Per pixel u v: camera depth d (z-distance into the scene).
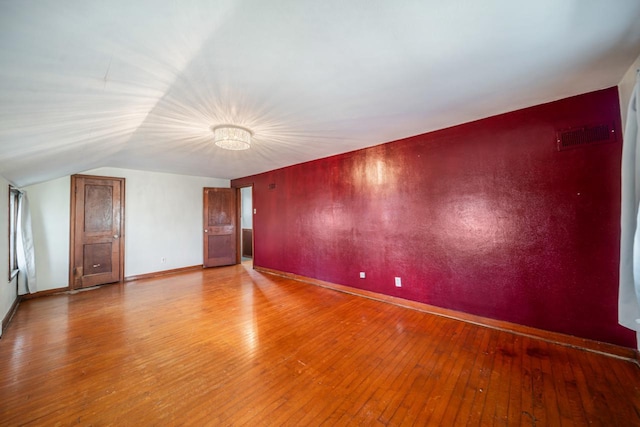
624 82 1.89
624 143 1.61
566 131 2.22
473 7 1.17
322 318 2.93
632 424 1.40
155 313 3.13
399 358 2.10
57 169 3.27
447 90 2.02
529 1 1.15
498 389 1.70
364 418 1.49
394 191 3.34
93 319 2.96
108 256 4.56
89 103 1.64
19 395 1.71
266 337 2.50
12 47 0.98
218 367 2.01
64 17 0.92
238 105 2.15
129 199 4.86
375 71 1.71
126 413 1.55
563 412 1.49
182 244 5.56
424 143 3.05
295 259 4.73
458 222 2.82
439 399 1.63
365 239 3.67
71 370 1.98
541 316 2.35
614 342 2.04
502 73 1.79
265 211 5.35
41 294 3.87
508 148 2.50
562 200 2.25
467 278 2.76
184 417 1.51
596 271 2.12
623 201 1.63
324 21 1.21
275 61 1.54
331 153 3.96
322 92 1.98
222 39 1.30
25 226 3.65
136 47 1.24
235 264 6.21
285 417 1.50
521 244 2.44
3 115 1.43
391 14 1.19
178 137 2.93
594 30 1.36
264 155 3.96
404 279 3.27
